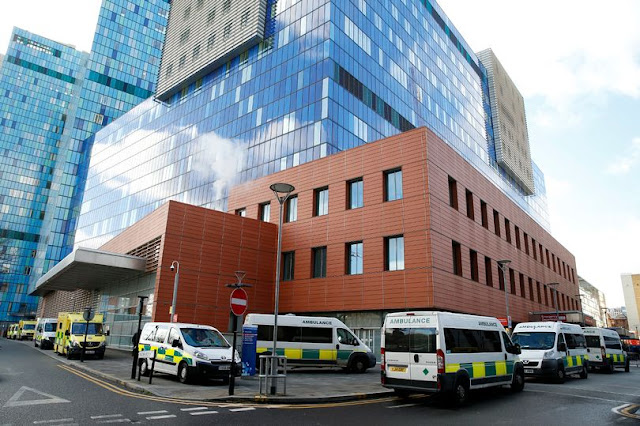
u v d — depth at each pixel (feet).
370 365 64.80
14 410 28.43
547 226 374.22
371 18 168.76
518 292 115.96
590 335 81.41
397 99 175.22
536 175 367.45
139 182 237.45
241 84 177.88
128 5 395.14
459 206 91.15
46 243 340.59
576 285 185.26
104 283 123.13
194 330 49.39
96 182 293.02
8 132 393.09
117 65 378.32
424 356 36.45
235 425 25.77
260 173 153.48
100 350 76.43
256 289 97.30
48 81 423.64
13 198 382.01
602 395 44.09
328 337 63.98
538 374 55.26
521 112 350.43
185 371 44.91
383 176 88.89
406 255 81.20
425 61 208.44
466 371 37.73
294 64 153.69
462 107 244.63
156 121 236.63
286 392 39.45
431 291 76.13
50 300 211.41
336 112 136.98
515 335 61.31
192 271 87.76
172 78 221.46
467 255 90.53
